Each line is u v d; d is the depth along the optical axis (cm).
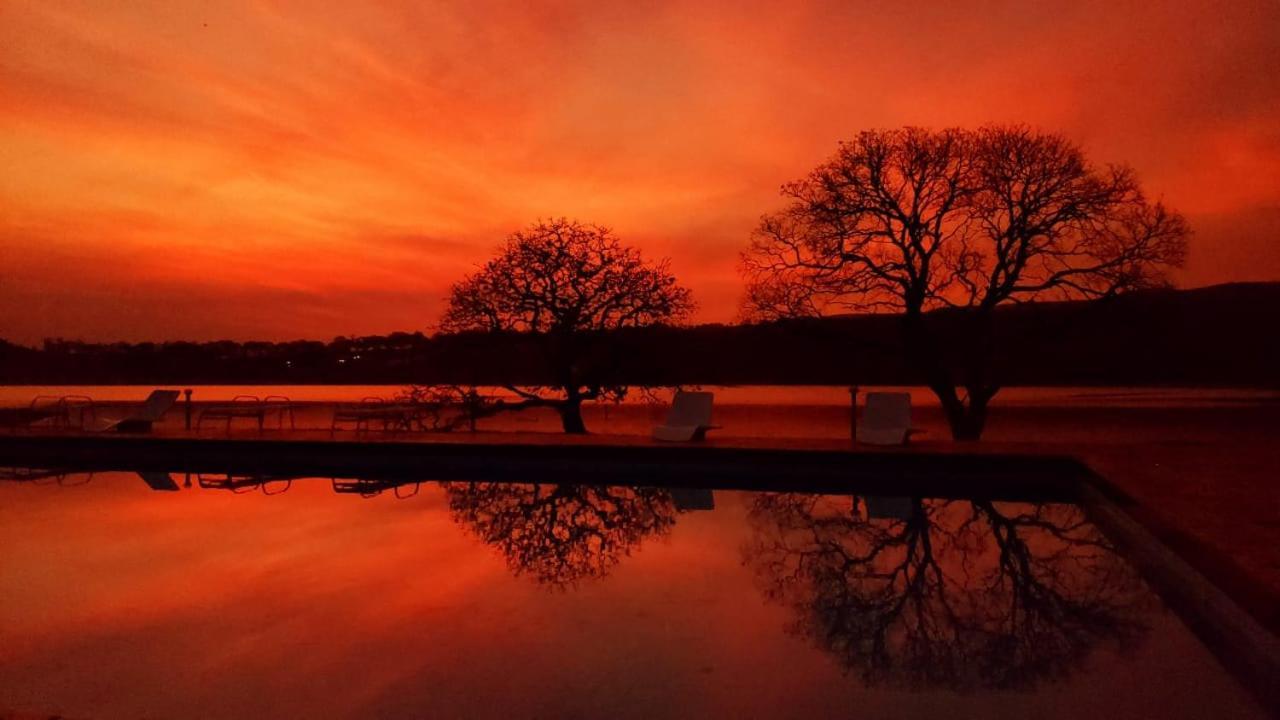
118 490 970
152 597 505
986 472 880
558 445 1026
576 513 814
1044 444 998
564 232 1495
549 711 329
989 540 671
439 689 354
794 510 819
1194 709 326
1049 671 371
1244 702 334
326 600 498
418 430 1377
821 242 1512
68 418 1531
